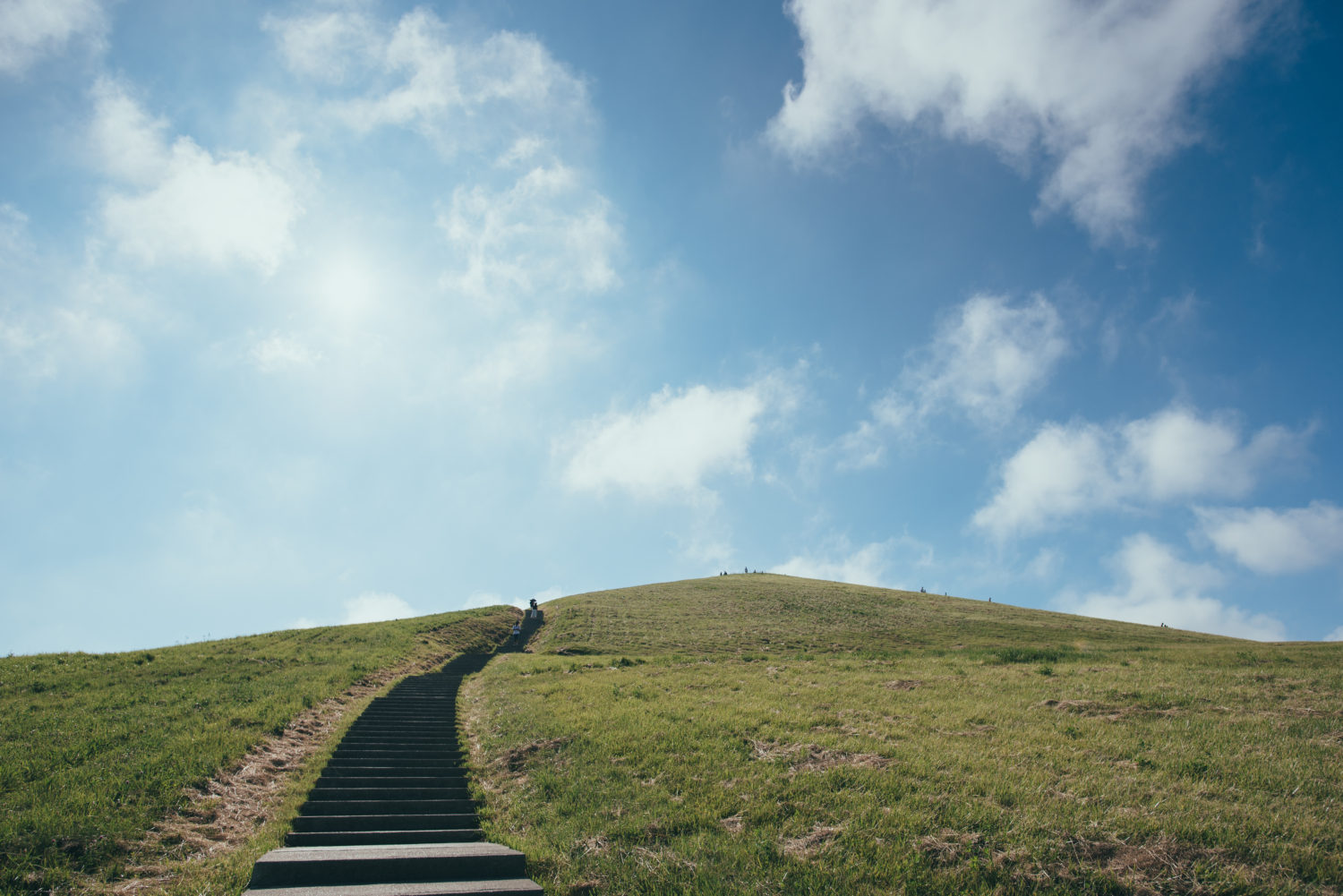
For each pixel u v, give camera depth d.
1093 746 14.06
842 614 58.94
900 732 15.50
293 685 23.33
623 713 18.28
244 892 7.95
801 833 10.39
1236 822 9.90
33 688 22.25
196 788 13.12
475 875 9.06
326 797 13.06
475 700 23.86
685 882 8.91
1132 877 8.60
